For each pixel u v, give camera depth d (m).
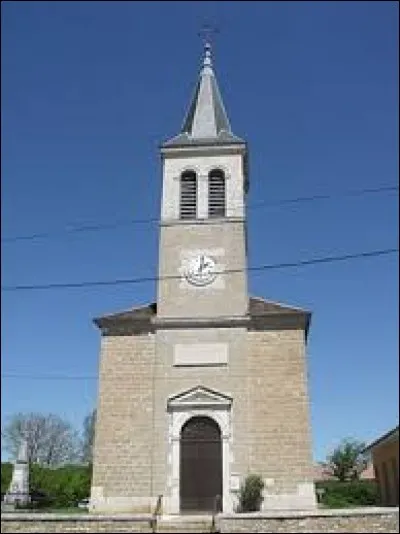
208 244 30.45
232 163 32.03
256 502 25.28
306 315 28.34
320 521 20.28
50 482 39.00
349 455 54.72
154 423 27.44
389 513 20.34
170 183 31.88
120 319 29.08
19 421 64.06
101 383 28.19
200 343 28.47
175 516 25.28
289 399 27.25
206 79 35.97
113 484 26.66
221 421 27.19
